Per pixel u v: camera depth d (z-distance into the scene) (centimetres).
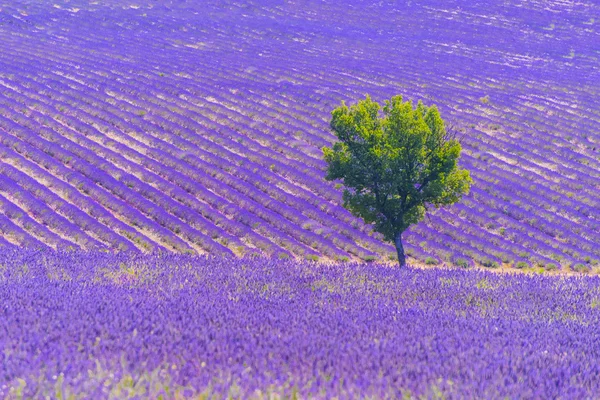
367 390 2580
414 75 19312
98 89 16238
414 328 3919
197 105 15562
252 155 13100
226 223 10756
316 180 12425
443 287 5775
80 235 9750
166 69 18400
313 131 14525
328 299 4888
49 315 3616
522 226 11438
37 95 15238
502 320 4353
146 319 3644
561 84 19438
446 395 2600
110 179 11681
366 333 3700
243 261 6812
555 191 12850
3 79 16262
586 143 14838
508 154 14112
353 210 8406
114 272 5762
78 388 2356
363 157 8019
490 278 6400
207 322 3728
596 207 12350
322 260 10044
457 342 3566
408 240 10925
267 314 4016
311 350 3148
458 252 10575
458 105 16762
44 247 8769
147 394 2403
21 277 5297
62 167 11925
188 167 12425
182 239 10262
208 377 2622
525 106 17012
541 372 3062
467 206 12019
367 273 6381
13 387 2323
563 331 4119
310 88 17338
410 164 8025
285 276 5953
